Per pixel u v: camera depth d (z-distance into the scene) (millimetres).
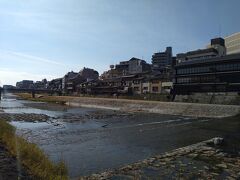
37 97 155500
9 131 18625
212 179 13305
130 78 111125
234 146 21578
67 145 25969
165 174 14094
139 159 20250
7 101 126812
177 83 78812
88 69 181750
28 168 10977
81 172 16781
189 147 21312
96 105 93312
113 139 29266
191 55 94000
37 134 32625
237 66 63406
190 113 58125
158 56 170500
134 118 52719
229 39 101688
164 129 36344
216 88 67812
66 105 102688
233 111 51000
